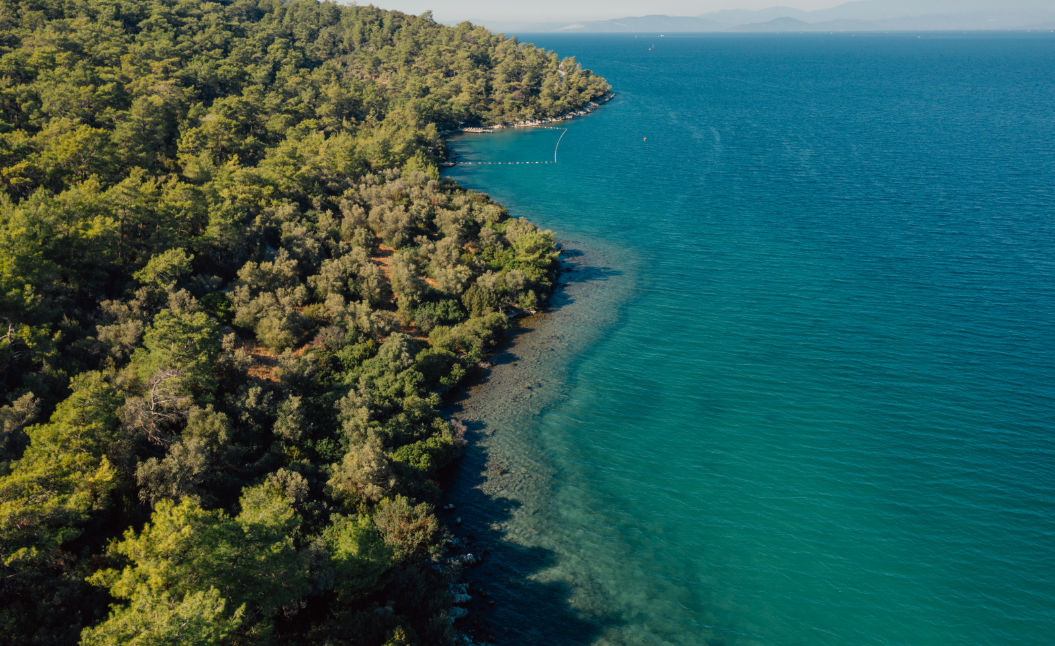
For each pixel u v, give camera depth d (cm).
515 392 7425
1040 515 5478
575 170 18438
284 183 10681
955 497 5709
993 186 15725
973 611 4631
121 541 4044
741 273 10931
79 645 2914
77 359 5612
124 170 8962
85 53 13962
